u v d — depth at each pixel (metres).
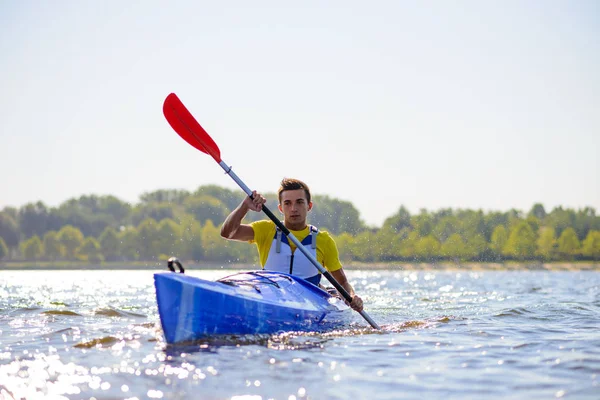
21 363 6.31
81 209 148.88
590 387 5.42
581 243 89.25
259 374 5.81
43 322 9.84
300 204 9.44
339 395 5.16
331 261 9.73
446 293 20.06
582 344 7.57
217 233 116.38
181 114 9.17
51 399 5.03
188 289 7.15
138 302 14.51
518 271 82.69
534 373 5.95
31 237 143.12
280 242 9.41
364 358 6.61
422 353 6.93
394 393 5.23
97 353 6.81
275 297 8.17
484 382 5.60
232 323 7.50
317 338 7.89
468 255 83.25
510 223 87.00
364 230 84.44
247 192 9.00
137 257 127.94
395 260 82.75
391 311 12.11
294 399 5.04
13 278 43.44
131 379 5.62
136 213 137.00
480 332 8.66
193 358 6.49
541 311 11.98
